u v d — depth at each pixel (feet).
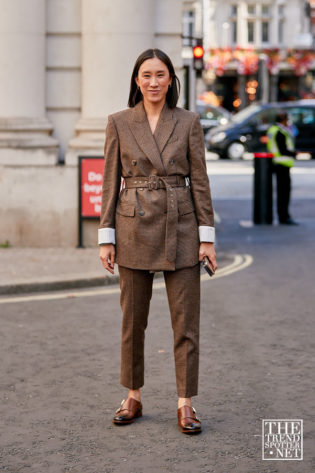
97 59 39.24
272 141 50.01
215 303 28.37
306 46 152.97
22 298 29.37
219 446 15.60
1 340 23.49
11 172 38.86
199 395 18.58
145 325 16.76
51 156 39.27
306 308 27.53
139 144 16.01
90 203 38.58
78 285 31.30
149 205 15.90
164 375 20.10
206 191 16.16
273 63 151.23
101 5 38.96
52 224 39.17
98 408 17.79
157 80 15.90
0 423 16.89
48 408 17.80
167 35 40.68
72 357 21.76
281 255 38.83
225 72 157.79
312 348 22.61
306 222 51.37
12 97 39.37
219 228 48.85
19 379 19.89
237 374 20.18
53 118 40.63
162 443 15.74
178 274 16.14
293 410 17.62
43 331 24.50
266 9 162.40
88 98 39.65
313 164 94.58
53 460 14.97
